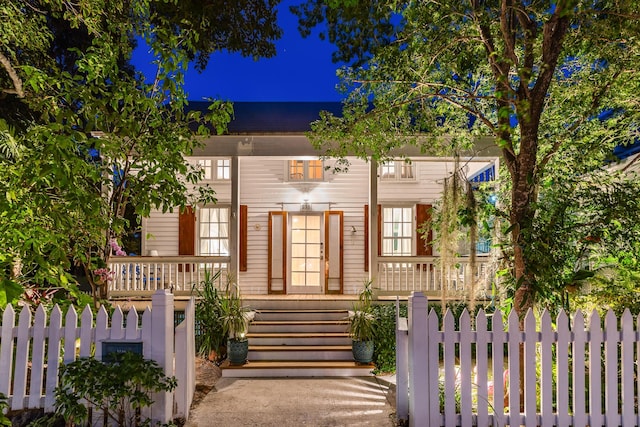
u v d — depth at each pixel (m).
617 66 5.35
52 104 5.38
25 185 4.29
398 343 4.66
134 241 11.77
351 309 8.45
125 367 3.70
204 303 7.72
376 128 6.34
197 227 11.14
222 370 6.56
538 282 4.58
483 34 5.33
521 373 4.81
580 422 3.90
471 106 6.59
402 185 11.14
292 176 11.10
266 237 11.04
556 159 5.87
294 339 7.44
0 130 4.38
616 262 5.36
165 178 4.94
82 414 3.59
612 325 3.94
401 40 5.70
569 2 3.25
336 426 4.52
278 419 4.73
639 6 4.48
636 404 4.43
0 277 4.39
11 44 6.87
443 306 5.73
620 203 4.62
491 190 7.36
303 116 9.88
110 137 5.12
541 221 4.95
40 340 4.10
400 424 4.54
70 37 12.00
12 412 4.00
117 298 8.70
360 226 11.02
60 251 4.51
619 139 6.44
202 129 5.89
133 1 5.88
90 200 4.41
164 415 4.16
